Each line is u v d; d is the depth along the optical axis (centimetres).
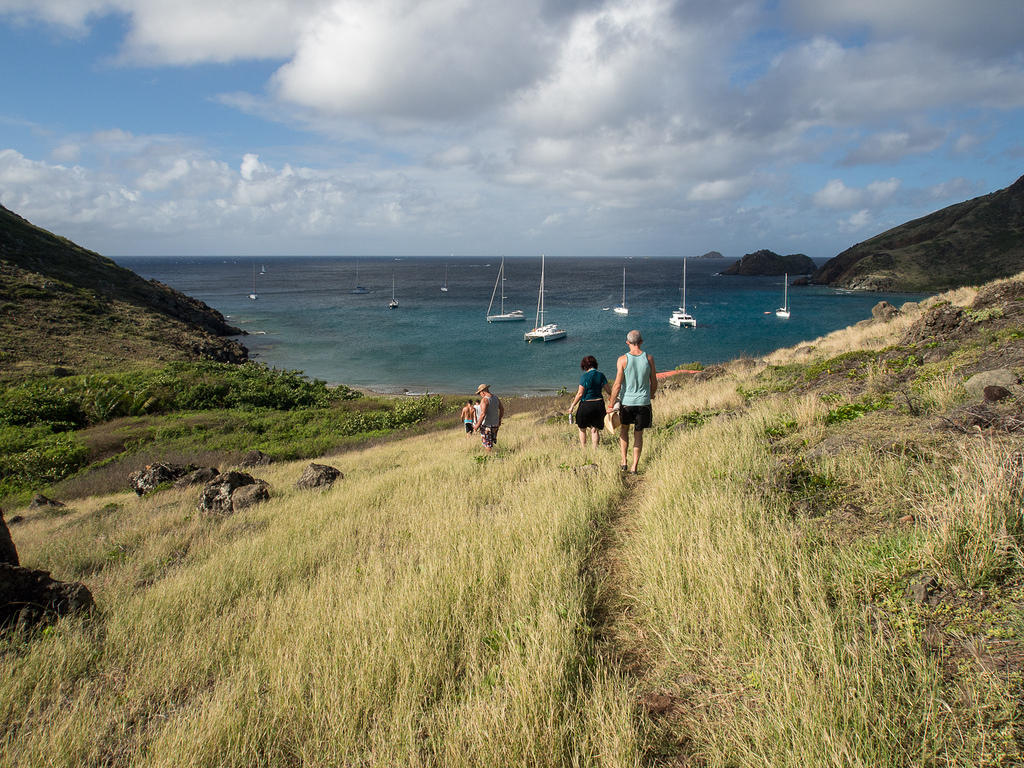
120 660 374
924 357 868
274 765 247
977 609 236
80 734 278
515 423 1862
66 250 6397
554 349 6569
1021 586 240
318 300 12706
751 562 308
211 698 308
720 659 267
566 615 324
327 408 3128
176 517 936
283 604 435
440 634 326
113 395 2872
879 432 480
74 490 1678
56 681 346
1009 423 396
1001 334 799
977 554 259
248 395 3130
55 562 703
